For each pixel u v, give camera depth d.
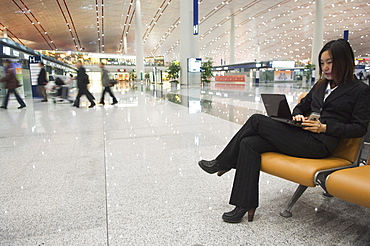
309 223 1.62
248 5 31.64
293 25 42.91
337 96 1.62
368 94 1.53
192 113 6.31
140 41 30.48
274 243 1.42
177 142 3.64
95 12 31.94
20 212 1.81
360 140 1.58
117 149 3.36
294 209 1.81
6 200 1.99
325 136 1.60
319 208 1.82
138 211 1.80
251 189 1.60
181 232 1.54
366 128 1.53
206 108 7.25
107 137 4.02
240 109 6.96
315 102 1.76
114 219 1.70
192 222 1.65
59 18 33.38
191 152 3.17
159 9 32.03
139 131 4.40
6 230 1.59
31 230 1.58
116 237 1.50
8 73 7.87
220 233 1.53
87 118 5.88
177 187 2.19
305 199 1.96
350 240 1.44
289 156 1.63
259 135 1.70
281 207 1.84
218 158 1.87
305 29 45.69
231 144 1.80
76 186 2.23
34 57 11.40
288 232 1.53
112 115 6.24
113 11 32.09
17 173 2.56
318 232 1.52
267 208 1.83
